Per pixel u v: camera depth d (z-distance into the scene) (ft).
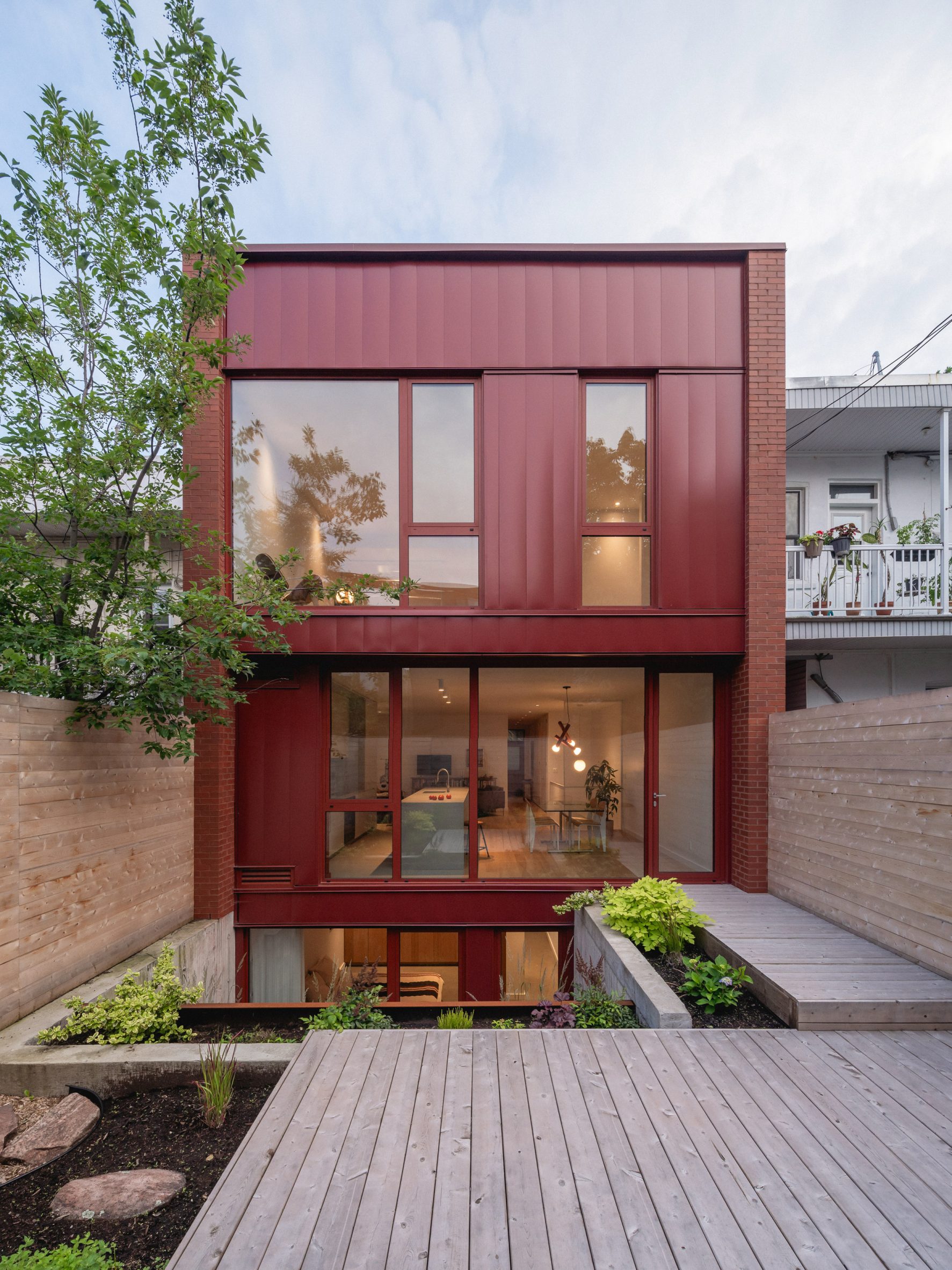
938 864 11.81
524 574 18.83
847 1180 6.97
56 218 12.74
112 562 14.21
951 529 25.17
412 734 19.61
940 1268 5.84
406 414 19.22
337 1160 7.29
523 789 19.65
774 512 19.03
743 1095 8.59
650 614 18.80
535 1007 12.40
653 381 19.44
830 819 15.25
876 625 20.83
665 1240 6.15
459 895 18.80
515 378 19.06
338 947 19.42
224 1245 6.07
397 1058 9.59
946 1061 9.53
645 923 14.24
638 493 19.49
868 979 11.48
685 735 20.03
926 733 12.17
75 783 12.54
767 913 15.85
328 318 19.06
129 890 14.46
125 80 12.92
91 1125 8.61
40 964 11.43
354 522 19.24
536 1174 7.07
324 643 18.52
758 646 18.83
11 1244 6.53
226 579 15.94
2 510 12.82
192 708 17.94
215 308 14.55
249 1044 10.07
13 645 12.26
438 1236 6.19
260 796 18.99
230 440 19.33
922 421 23.73
